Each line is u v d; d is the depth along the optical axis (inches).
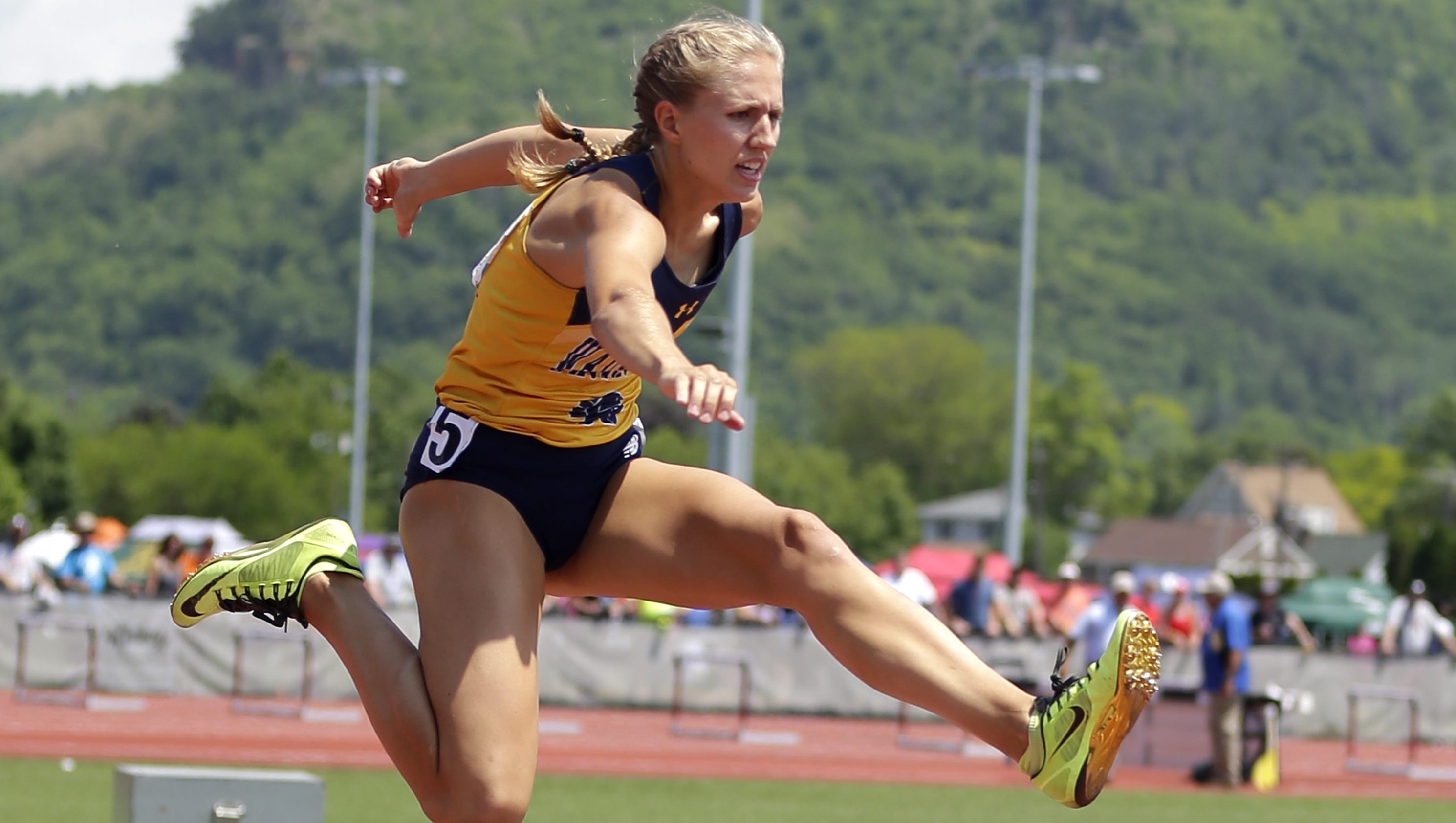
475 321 519.5
